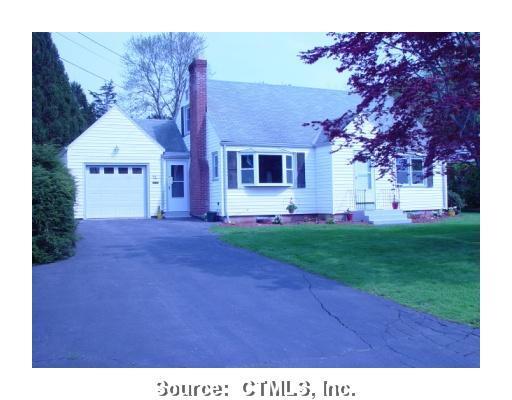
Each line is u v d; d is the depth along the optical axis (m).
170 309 7.50
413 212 22.08
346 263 10.42
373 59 10.78
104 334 6.46
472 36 9.92
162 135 23.73
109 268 10.17
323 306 7.71
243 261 10.91
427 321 7.04
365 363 5.70
